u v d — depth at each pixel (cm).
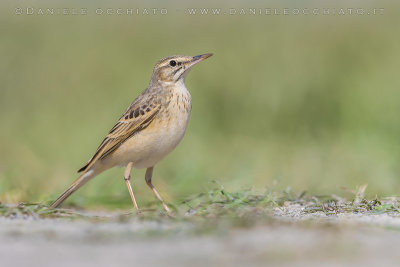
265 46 2275
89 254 589
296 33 2323
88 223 803
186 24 2434
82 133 1936
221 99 2095
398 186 1330
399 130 1775
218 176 1463
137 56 2284
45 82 2205
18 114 2073
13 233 712
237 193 991
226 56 2239
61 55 2306
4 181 1251
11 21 2391
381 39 2269
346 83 2059
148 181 1108
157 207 1083
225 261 549
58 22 2442
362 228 718
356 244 615
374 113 1875
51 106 2102
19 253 596
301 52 2217
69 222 812
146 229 720
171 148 1073
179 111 1063
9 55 2275
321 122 1986
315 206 920
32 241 659
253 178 1442
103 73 2233
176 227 738
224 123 2023
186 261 552
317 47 2245
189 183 1384
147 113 1043
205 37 2375
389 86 1983
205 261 551
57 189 1297
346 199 1034
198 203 1021
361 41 2262
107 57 2278
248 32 2356
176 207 1031
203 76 2162
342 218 809
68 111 2078
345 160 1558
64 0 2564
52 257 577
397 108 1880
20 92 2181
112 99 2109
